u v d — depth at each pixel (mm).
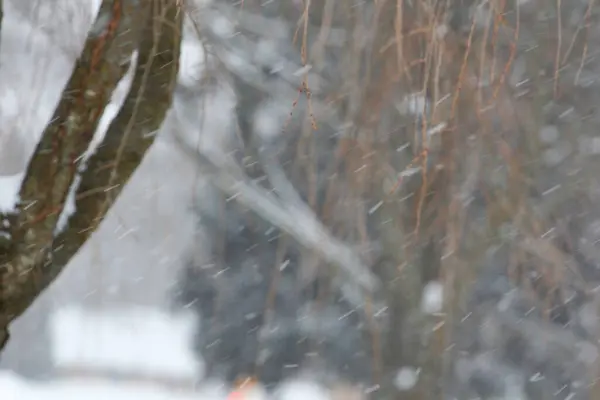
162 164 12336
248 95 13969
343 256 12695
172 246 14664
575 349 17000
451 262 11812
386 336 13758
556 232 13297
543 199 13453
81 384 28344
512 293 15719
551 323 16688
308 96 6344
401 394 13734
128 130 5254
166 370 30688
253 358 20125
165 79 5312
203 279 18312
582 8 11281
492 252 12914
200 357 21391
